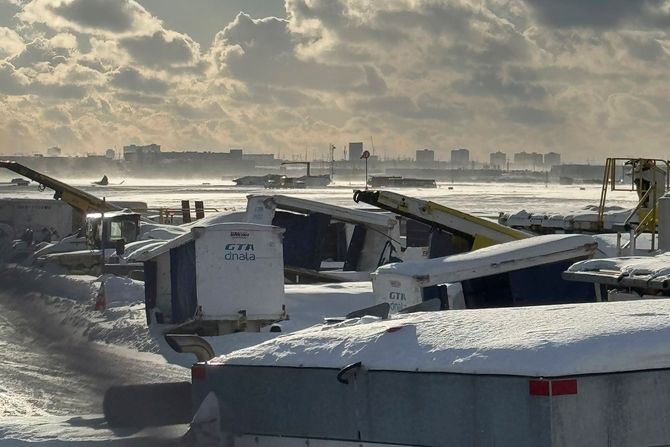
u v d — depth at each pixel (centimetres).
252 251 2172
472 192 19662
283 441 731
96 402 1480
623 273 1448
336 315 2341
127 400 916
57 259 3872
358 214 3278
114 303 2788
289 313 2353
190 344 988
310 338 756
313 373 714
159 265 2358
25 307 2700
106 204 4981
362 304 2450
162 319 2327
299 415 722
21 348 2053
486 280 1812
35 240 5116
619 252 2373
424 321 728
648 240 2703
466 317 731
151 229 4409
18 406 1464
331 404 702
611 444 601
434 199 14112
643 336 631
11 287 3111
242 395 762
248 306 2162
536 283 1792
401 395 662
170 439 848
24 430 953
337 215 3247
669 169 3111
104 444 858
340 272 3209
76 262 3853
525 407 598
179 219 5975
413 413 655
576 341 621
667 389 622
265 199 3186
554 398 588
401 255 3347
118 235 4047
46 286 3153
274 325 2175
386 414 669
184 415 900
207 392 788
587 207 3969
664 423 620
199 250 2150
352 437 688
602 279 1469
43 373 1750
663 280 1362
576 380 594
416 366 657
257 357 760
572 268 1569
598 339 624
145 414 908
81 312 2605
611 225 3544
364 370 683
